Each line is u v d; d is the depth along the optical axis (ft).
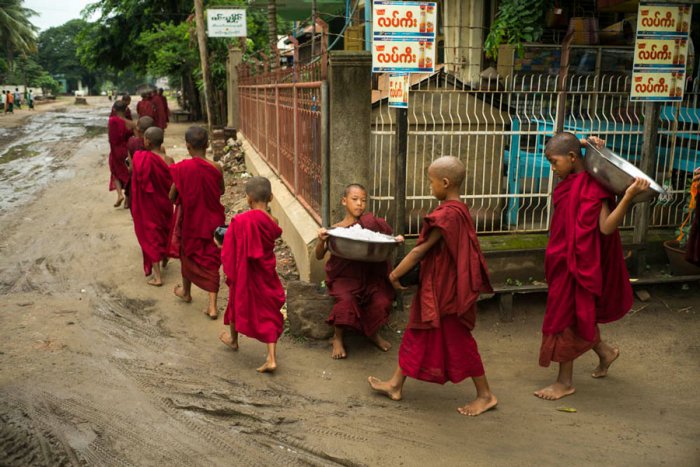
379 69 16.67
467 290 12.30
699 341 16.83
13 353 16.39
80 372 15.38
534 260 19.21
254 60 42.65
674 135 21.31
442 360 12.82
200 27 55.52
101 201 36.29
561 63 19.16
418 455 11.80
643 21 17.92
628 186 12.42
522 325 18.06
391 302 16.25
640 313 18.60
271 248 15.58
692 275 19.39
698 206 16.66
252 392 14.40
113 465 11.63
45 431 12.73
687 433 12.46
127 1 96.78
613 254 13.57
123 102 34.06
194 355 16.48
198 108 103.76
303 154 22.45
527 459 11.62
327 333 17.25
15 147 63.98
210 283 18.86
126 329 18.20
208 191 18.54
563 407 13.56
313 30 21.99
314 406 13.76
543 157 21.26
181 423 13.09
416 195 21.01
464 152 21.27
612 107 21.77
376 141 20.24
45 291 21.33
